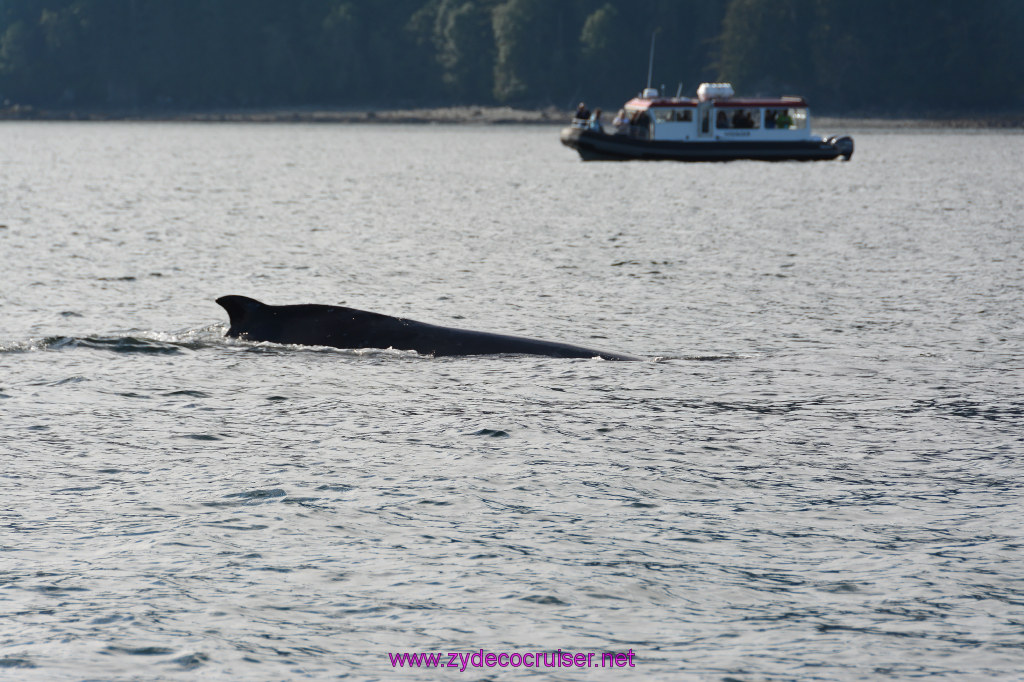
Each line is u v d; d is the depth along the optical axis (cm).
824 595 2167
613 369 4275
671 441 3303
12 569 2252
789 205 13625
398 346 4488
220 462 3061
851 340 4966
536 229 10475
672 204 13838
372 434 3359
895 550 2405
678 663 1891
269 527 2514
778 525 2564
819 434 3397
